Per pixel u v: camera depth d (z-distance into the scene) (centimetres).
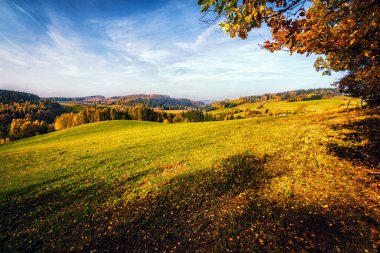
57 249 844
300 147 1678
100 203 1247
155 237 834
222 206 988
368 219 716
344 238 657
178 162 1941
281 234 722
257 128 3269
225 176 1355
